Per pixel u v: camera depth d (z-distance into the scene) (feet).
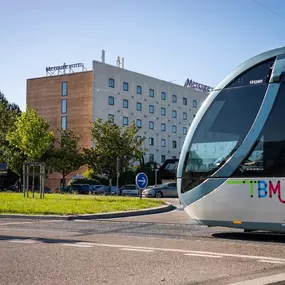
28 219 56.18
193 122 38.96
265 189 34.53
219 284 21.24
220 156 36.68
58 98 246.06
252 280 21.97
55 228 45.11
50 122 246.88
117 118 246.68
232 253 29.73
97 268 24.89
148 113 266.36
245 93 36.47
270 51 36.24
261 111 35.40
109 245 32.99
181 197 38.55
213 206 36.68
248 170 35.32
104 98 239.91
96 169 199.82
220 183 36.35
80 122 238.48
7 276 22.89
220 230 43.62
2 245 32.81
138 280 22.07
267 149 34.73
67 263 26.25
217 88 38.17
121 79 250.57
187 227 46.34
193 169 37.88
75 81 242.37
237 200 35.63
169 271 24.13
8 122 223.10
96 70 236.84
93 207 66.85
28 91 255.29
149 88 268.62
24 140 187.21
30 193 124.98
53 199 90.43
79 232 41.57
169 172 216.13
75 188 181.98
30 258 27.73
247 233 41.04
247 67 36.76
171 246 32.71
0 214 58.44
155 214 65.72
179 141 287.07
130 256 28.50
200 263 26.32
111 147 195.93
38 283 21.45
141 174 84.12
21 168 200.23
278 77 35.01
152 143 267.59
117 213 60.54
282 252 30.25
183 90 293.43
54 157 198.49
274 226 34.40
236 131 36.29
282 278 22.40
